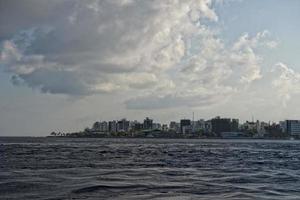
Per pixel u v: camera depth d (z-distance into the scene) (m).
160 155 74.06
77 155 67.75
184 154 79.44
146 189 25.53
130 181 29.56
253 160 62.00
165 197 22.56
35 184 26.77
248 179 33.03
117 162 50.97
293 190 26.67
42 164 44.84
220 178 33.38
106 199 21.50
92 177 31.72
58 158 57.38
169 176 34.19
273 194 24.61
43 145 126.88
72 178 30.70
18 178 30.23
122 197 22.28
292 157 73.25
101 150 92.62
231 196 23.34
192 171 39.75
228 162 55.78
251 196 23.53
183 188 26.31
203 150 101.38
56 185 26.39
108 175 33.69
